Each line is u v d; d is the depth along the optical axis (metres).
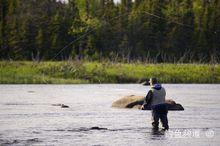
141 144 52.91
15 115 76.19
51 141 54.28
